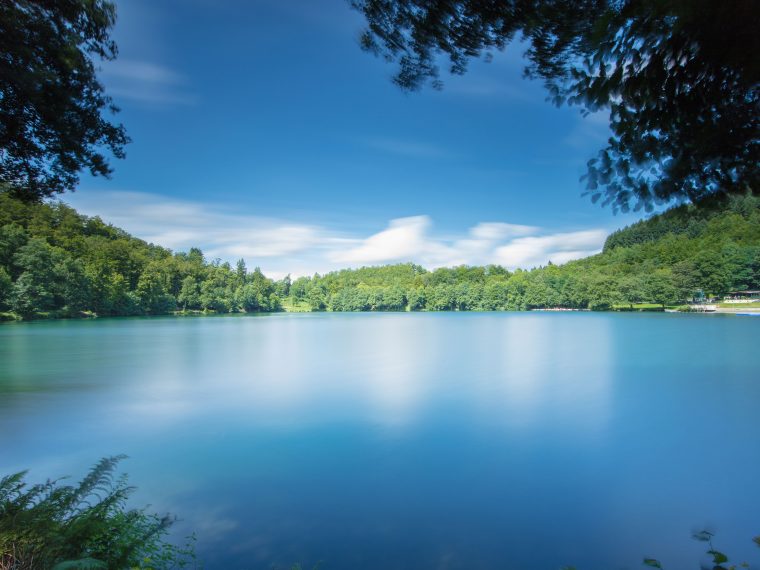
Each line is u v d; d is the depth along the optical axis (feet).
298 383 70.49
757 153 10.86
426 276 555.69
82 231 367.25
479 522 25.36
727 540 23.35
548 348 120.88
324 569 20.57
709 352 106.83
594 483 30.91
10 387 67.05
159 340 150.41
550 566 21.16
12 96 17.43
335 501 27.99
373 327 230.48
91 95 19.88
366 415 50.21
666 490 29.63
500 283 448.24
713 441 40.11
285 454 36.86
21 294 238.07
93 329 198.80
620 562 21.44
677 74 10.80
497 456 36.45
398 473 32.94
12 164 19.19
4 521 14.79
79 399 58.90
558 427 45.09
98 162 20.76
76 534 14.96
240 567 20.74
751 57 9.66
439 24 12.86
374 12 13.67
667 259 347.56
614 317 283.38
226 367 88.07
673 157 11.57
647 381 70.33
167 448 38.55
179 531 24.18
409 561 21.56
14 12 16.56
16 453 37.52
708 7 9.37
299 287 606.14
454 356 105.09
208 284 416.05
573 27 11.81
